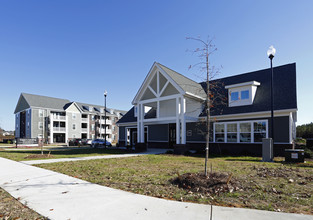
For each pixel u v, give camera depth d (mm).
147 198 4746
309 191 5289
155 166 9258
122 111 68625
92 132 56312
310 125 37500
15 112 54938
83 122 54156
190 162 10586
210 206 4246
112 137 61156
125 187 5719
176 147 15453
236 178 6402
